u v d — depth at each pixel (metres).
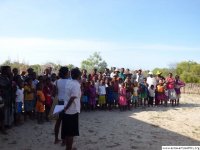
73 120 7.10
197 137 10.06
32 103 11.10
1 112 9.23
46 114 11.37
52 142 8.69
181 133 10.51
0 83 9.31
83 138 9.30
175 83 17.44
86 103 14.16
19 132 9.63
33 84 11.57
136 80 16.94
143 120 12.52
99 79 14.93
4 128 9.66
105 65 32.62
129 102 15.22
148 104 16.89
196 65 36.28
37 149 8.03
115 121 12.09
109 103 15.04
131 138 9.54
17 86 10.47
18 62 23.92
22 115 11.96
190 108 16.55
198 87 25.47
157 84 17.27
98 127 10.89
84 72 14.66
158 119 12.86
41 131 9.85
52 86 11.62
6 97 9.41
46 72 13.20
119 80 15.23
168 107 16.73
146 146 8.72
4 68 9.48
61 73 8.28
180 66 36.91
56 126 8.44
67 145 7.22
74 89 7.03
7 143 8.47
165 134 10.27
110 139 9.31
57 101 8.23
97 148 8.35
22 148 8.09
